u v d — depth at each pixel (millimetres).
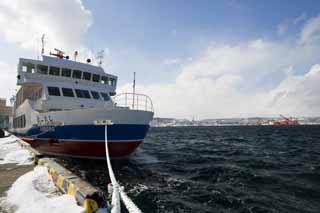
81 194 4230
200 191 8961
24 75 14797
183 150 23312
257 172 12438
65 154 13500
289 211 7105
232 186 9742
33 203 4512
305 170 13109
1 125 46625
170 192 8805
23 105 18438
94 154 12430
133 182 10125
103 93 17156
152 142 35500
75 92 15570
